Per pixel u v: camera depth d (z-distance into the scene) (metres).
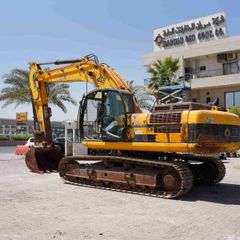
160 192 11.34
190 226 7.91
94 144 13.11
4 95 41.38
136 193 11.74
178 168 10.92
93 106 13.32
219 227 7.84
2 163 22.19
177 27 44.50
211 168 13.46
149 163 11.70
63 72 16.36
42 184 13.64
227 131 11.44
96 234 7.29
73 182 13.76
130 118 12.18
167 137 11.27
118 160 12.59
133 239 6.98
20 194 11.54
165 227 7.81
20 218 8.53
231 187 13.21
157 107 11.83
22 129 57.56
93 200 10.68
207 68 41.69
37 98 17.66
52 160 17.53
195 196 11.43
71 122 24.33
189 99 41.66
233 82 38.19
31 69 17.91
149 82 40.06
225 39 39.44
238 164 22.09
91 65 15.05
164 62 40.03
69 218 8.55
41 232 7.41
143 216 8.78
